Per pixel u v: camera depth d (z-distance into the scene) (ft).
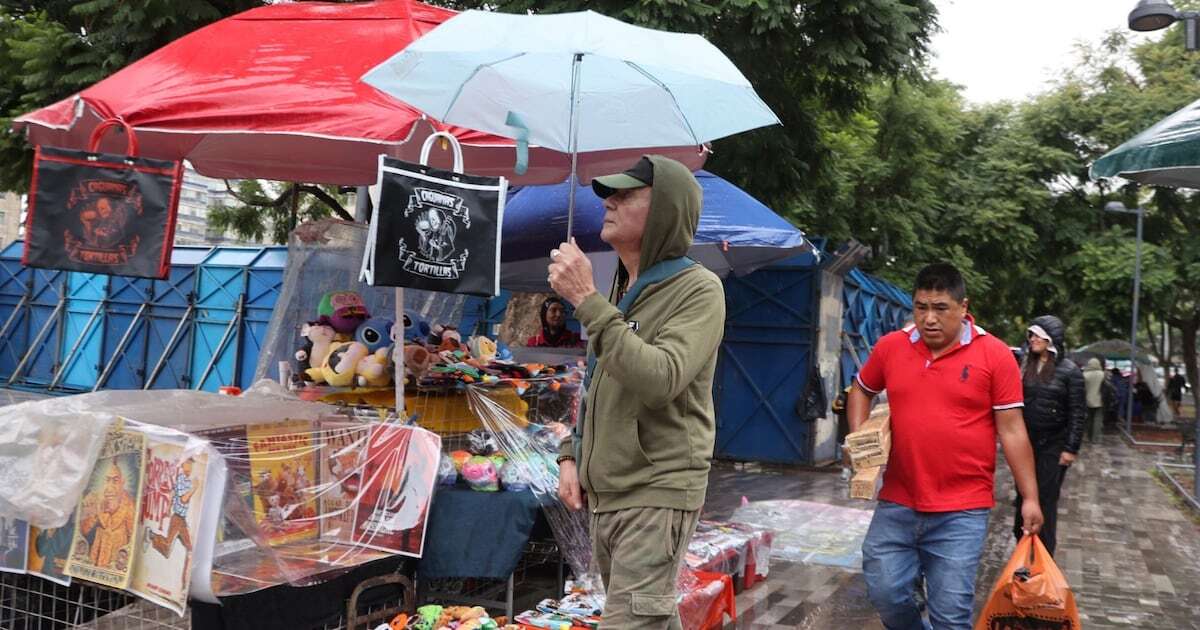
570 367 19.24
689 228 8.75
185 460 10.71
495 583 17.06
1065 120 78.74
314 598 12.19
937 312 12.16
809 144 41.47
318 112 14.64
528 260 28.60
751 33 34.12
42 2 33.45
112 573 11.01
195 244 55.47
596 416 8.73
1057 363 21.76
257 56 16.55
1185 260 81.61
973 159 72.95
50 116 15.97
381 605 13.50
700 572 16.35
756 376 46.03
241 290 48.62
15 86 32.09
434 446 13.43
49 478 11.25
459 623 13.32
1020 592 12.09
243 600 11.23
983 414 12.17
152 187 13.39
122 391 12.51
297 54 16.56
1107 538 30.48
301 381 15.87
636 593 8.27
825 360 46.32
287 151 18.95
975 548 11.91
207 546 10.59
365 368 15.03
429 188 12.36
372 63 16.16
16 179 32.50
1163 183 16.40
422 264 12.25
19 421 11.62
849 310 50.93
